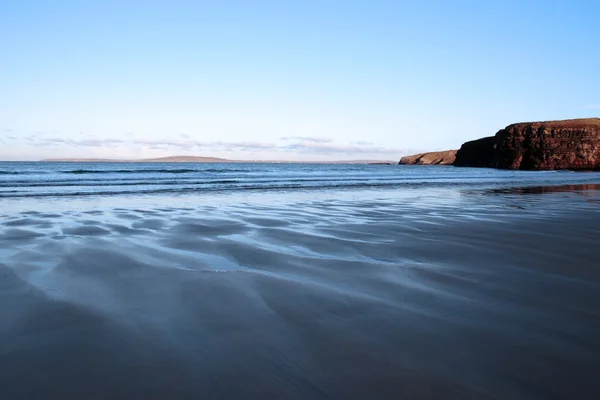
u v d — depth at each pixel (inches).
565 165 3213.6
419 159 7706.7
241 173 1555.1
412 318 114.5
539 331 106.0
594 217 334.0
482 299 131.0
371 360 90.1
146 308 122.0
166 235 247.6
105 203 448.1
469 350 95.1
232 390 78.6
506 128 3695.9
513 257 190.1
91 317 114.3
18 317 114.0
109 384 80.6
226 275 157.1
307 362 89.4
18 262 178.1
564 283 148.6
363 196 568.4
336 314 117.3
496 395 77.0
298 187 773.9
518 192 655.1
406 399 76.0
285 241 229.6
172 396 76.7
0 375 83.7
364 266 172.6
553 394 77.4
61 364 88.3
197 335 103.0
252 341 99.7
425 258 188.2
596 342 99.7
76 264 174.7
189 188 714.2
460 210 388.5
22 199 492.7
